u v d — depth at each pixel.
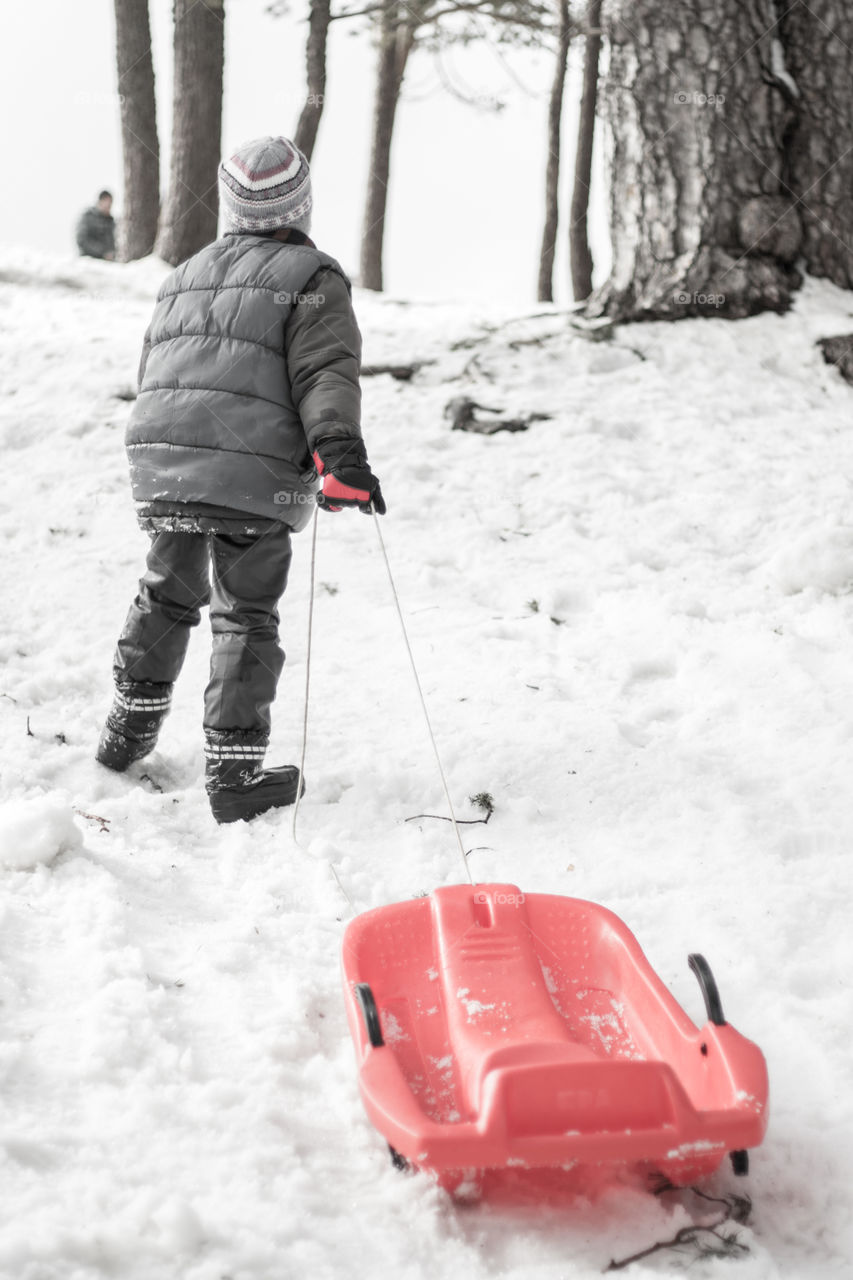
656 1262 1.83
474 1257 1.84
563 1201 1.96
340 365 3.13
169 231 12.21
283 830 3.33
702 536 5.48
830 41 7.63
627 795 3.50
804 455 6.32
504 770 3.65
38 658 4.38
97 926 2.65
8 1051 2.17
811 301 7.79
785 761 3.66
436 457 6.44
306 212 3.38
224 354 3.21
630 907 2.93
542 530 5.64
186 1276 1.73
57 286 10.55
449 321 8.66
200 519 3.23
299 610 4.88
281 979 2.56
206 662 4.43
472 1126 1.76
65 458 6.22
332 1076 2.28
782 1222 1.94
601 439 6.58
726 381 7.24
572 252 16.19
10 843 2.87
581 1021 2.30
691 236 7.72
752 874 3.07
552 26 14.73
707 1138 1.77
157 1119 2.07
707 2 7.41
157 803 3.43
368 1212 1.93
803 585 4.88
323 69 13.09
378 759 3.69
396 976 2.38
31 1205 1.81
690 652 4.41
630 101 7.71
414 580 5.17
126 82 14.35
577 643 4.61
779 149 7.73
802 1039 2.40
